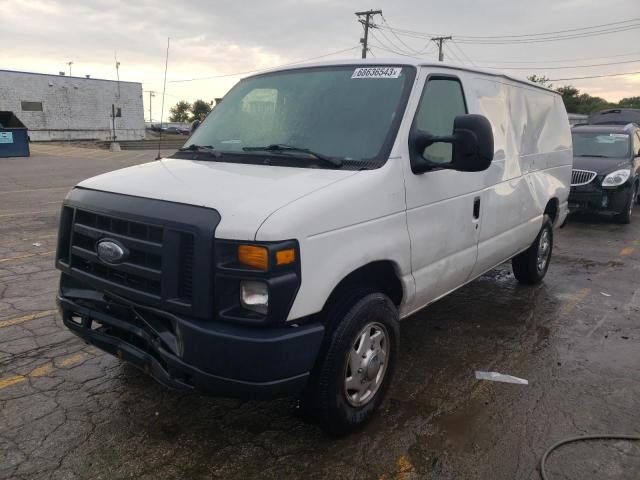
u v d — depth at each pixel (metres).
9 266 6.66
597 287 6.62
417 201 3.57
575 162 11.27
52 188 14.51
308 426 3.46
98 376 4.00
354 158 3.38
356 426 3.34
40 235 8.48
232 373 2.68
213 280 2.67
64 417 3.46
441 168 3.54
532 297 6.18
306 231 2.74
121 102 53.94
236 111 4.16
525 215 5.47
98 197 3.16
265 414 3.58
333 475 3.01
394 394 3.90
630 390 4.04
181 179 3.17
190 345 2.72
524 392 3.97
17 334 4.67
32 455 3.09
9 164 22.23
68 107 50.22
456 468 3.09
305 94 3.90
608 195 10.77
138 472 2.98
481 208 4.42
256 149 3.62
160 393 3.79
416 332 5.08
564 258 8.14
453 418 3.60
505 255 5.22
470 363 4.44
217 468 3.04
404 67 3.78
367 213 3.13
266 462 3.10
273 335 2.68
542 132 5.99
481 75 4.61
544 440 3.38
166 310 2.82
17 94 46.84
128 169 3.63
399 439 3.35
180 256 2.74
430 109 3.79
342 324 3.07
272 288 2.61
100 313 3.21
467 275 4.48
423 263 3.73
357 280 3.35
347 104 3.70
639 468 3.13
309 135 3.61
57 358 4.26
